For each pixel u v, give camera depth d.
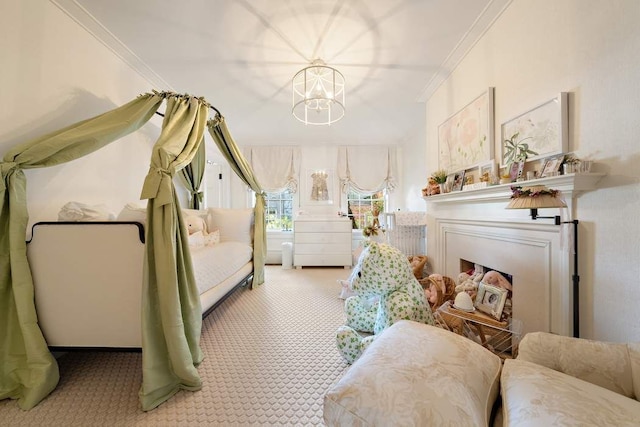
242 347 1.87
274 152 4.96
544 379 0.74
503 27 1.81
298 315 2.45
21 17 1.51
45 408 1.27
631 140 1.10
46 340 1.44
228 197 4.96
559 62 1.40
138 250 1.42
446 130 2.59
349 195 5.09
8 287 1.34
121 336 1.44
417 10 1.78
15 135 1.50
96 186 2.04
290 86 2.79
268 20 1.86
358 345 1.62
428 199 2.78
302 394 1.38
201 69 2.45
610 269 1.18
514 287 1.75
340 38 2.06
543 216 1.51
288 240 4.96
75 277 1.43
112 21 1.85
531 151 1.58
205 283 2.02
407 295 1.62
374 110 3.48
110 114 1.68
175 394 1.38
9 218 1.32
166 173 1.43
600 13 1.20
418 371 0.77
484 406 0.73
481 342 1.56
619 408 0.62
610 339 1.18
